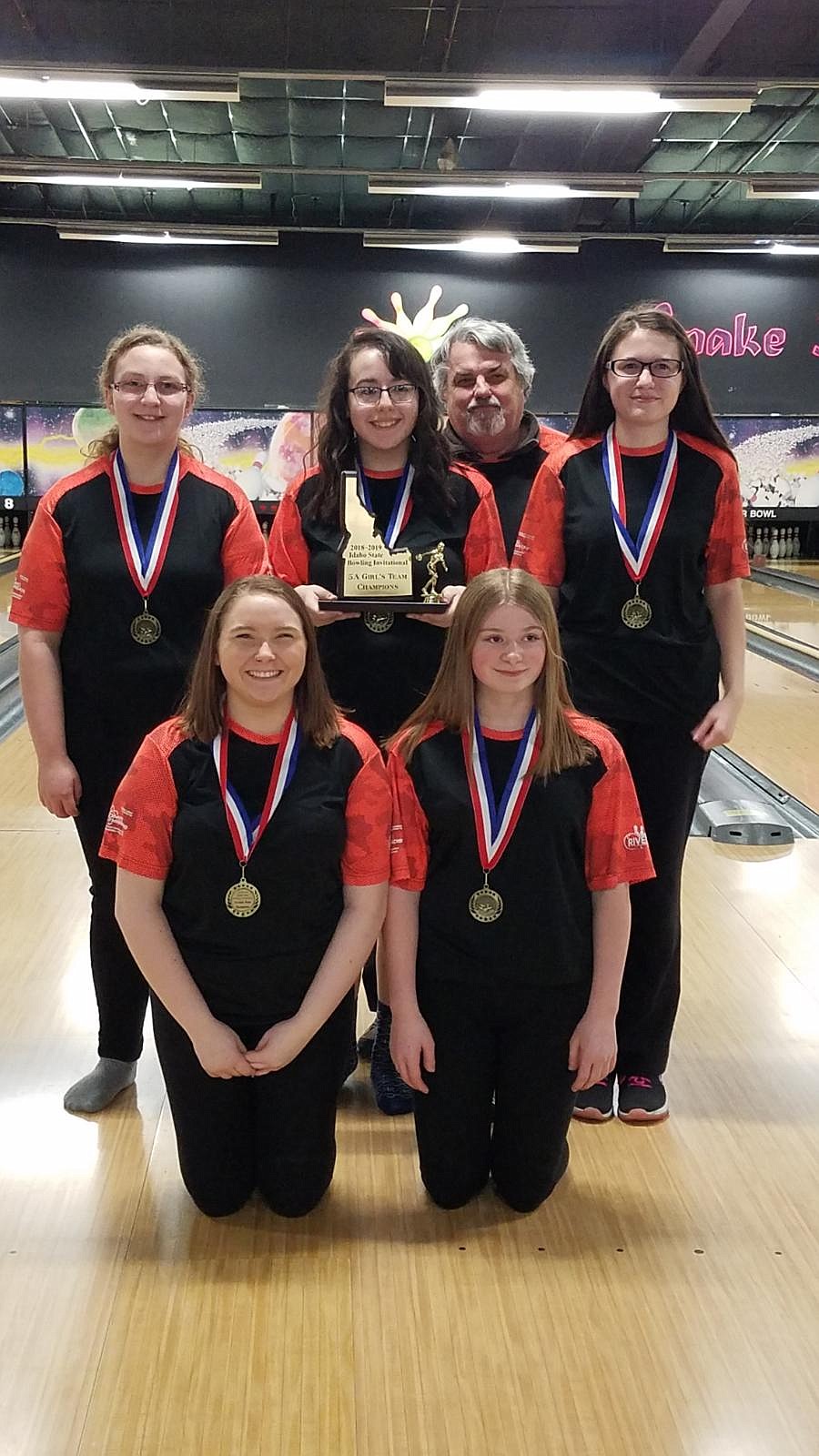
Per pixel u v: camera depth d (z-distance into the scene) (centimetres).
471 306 1120
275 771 165
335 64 744
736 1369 146
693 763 201
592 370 196
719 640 204
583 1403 140
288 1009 169
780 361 1136
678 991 210
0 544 1173
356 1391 142
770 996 256
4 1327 152
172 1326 153
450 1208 181
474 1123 176
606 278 1120
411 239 1016
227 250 1098
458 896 172
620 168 948
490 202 1080
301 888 163
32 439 1039
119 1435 135
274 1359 147
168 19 674
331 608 193
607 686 196
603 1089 212
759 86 610
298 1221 177
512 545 232
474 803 170
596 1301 159
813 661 650
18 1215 177
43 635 191
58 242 1090
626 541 190
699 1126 206
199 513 192
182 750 165
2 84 598
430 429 199
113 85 600
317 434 204
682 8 658
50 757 192
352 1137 202
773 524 1225
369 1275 164
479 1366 146
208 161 960
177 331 1111
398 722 202
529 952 170
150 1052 230
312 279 1109
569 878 172
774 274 1120
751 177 851
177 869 164
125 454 191
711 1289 162
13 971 263
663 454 194
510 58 737
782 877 329
